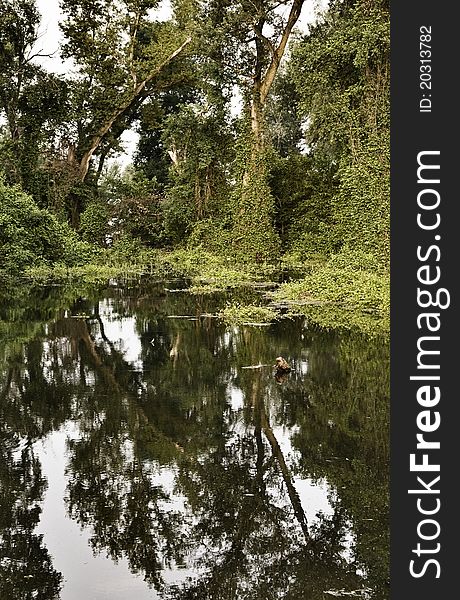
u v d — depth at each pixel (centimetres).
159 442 671
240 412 768
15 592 409
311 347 1109
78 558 452
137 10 3341
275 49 2692
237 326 1344
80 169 3450
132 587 416
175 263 2922
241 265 2669
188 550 460
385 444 663
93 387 882
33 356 1076
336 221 2602
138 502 536
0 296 1944
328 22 2339
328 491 555
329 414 752
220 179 3138
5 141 3147
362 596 405
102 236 3334
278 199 2980
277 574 427
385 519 505
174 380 916
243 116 2745
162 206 3356
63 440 678
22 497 544
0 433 702
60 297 1923
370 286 1591
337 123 2134
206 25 2578
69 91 3344
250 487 563
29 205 2623
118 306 1705
